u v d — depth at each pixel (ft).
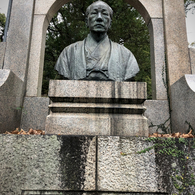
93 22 12.14
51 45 29.09
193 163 7.87
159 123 14.19
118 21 25.91
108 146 7.90
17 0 16.38
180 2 16.53
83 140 7.92
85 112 9.41
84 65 11.44
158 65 15.55
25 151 7.72
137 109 9.40
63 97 9.27
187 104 11.80
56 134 8.42
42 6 16.63
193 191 7.59
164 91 14.99
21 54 15.05
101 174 7.58
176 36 15.70
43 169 7.58
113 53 11.85
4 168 7.55
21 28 15.64
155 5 16.92
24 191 7.43
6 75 11.84
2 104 11.20
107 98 9.30
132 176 7.62
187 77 12.25
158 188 7.57
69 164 7.65
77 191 7.48
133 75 11.78
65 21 28.35
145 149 7.92
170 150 7.98
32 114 14.03
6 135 7.84
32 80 14.99
